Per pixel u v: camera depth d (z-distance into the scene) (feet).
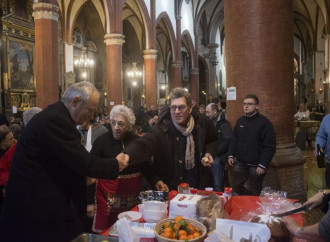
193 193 7.61
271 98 16.11
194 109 9.73
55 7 38.37
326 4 67.87
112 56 54.85
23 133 6.61
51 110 6.61
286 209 7.13
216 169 17.46
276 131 16.20
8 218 6.48
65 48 66.18
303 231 5.15
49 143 6.31
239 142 13.71
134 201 9.05
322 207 6.45
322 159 11.64
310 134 38.96
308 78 118.32
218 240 5.18
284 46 16.21
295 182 16.60
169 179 9.43
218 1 108.68
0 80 54.75
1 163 10.84
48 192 6.43
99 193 9.15
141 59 95.14
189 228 5.31
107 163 6.90
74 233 6.90
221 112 17.17
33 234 6.36
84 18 78.38
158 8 75.10
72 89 6.82
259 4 15.98
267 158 12.79
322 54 90.84
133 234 4.91
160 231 5.41
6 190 6.61
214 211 6.21
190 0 95.86
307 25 106.11
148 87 70.13
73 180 7.00
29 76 61.52
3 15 55.42
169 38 84.12
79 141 6.75
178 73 85.51
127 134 9.64
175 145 9.36
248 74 16.34
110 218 8.90
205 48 114.01
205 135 9.60
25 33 60.59
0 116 19.24
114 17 55.01
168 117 9.46
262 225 5.35
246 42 16.31
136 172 9.12
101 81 83.66
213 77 115.14
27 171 6.39
